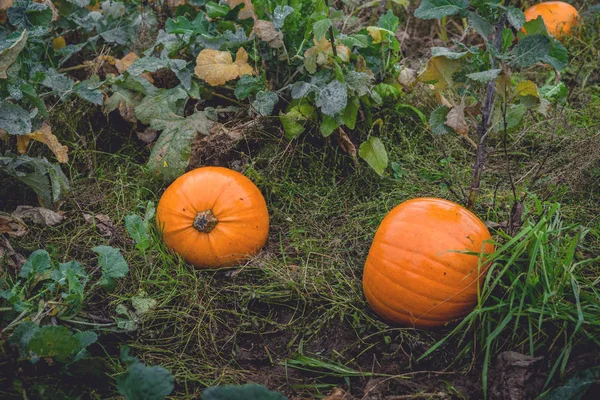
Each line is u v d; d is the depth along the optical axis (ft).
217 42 7.21
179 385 5.52
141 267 6.29
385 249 5.69
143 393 4.67
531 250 5.63
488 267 5.65
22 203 6.83
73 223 6.70
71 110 7.38
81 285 5.65
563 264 5.57
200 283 6.19
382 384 5.50
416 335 5.77
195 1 7.79
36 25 6.71
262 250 6.52
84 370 5.27
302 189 7.16
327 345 5.88
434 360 5.68
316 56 6.88
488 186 7.10
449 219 5.67
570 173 6.93
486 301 5.74
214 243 6.20
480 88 6.00
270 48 7.27
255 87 7.08
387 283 5.67
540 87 8.38
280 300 6.17
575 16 8.80
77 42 8.03
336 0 9.16
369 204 6.95
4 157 6.42
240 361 5.78
